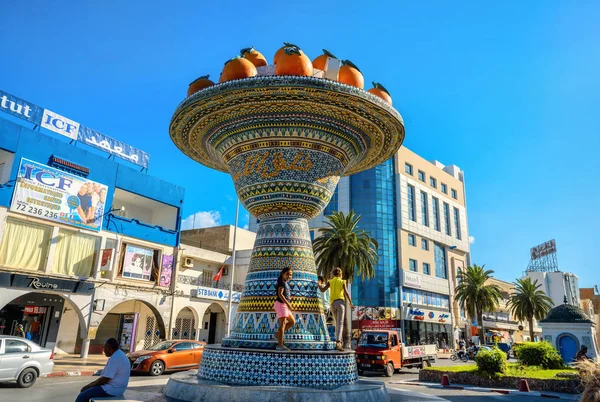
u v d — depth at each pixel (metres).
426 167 67.69
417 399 9.16
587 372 3.21
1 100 25.64
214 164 12.91
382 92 9.76
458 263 70.62
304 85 8.41
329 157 9.85
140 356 18.64
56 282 25.52
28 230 24.86
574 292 83.50
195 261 37.16
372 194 58.72
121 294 29.28
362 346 24.11
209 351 9.04
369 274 36.94
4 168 24.48
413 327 57.78
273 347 8.76
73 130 29.47
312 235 58.56
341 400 7.56
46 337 27.58
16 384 13.90
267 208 9.86
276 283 8.98
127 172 30.94
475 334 67.38
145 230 31.62
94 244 28.16
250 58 10.08
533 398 14.27
